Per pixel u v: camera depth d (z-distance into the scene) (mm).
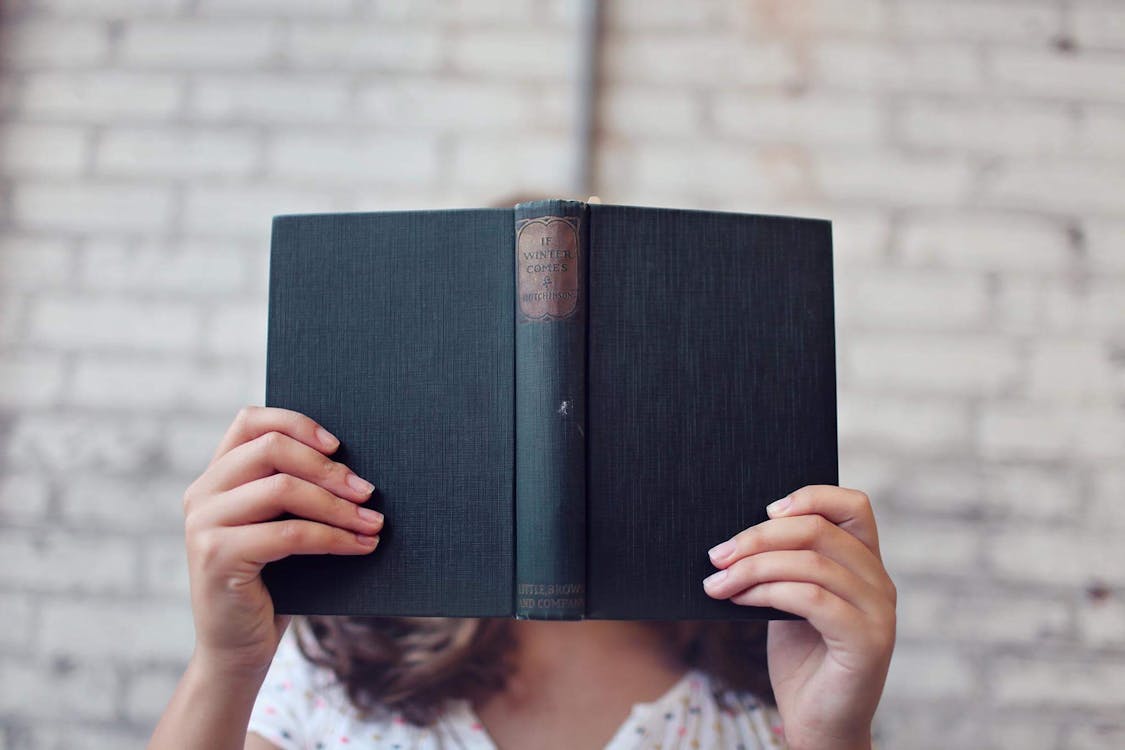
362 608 725
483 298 750
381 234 765
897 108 1459
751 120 1454
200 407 1405
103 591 1362
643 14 1468
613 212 757
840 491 746
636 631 1016
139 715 1338
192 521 724
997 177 1447
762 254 775
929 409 1402
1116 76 1459
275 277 768
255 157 1453
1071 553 1375
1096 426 1402
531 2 1466
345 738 966
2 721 1334
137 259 1437
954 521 1381
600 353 740
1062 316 1425
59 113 1459
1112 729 1337
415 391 747
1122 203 1442
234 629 720
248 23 1479
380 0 1474
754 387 759
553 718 975
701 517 737
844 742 765
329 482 723
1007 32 1469
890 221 1439
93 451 1394
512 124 1452
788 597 719
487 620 1004
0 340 1417
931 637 1354
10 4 1464
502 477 729
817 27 1470
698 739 972
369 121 1457
